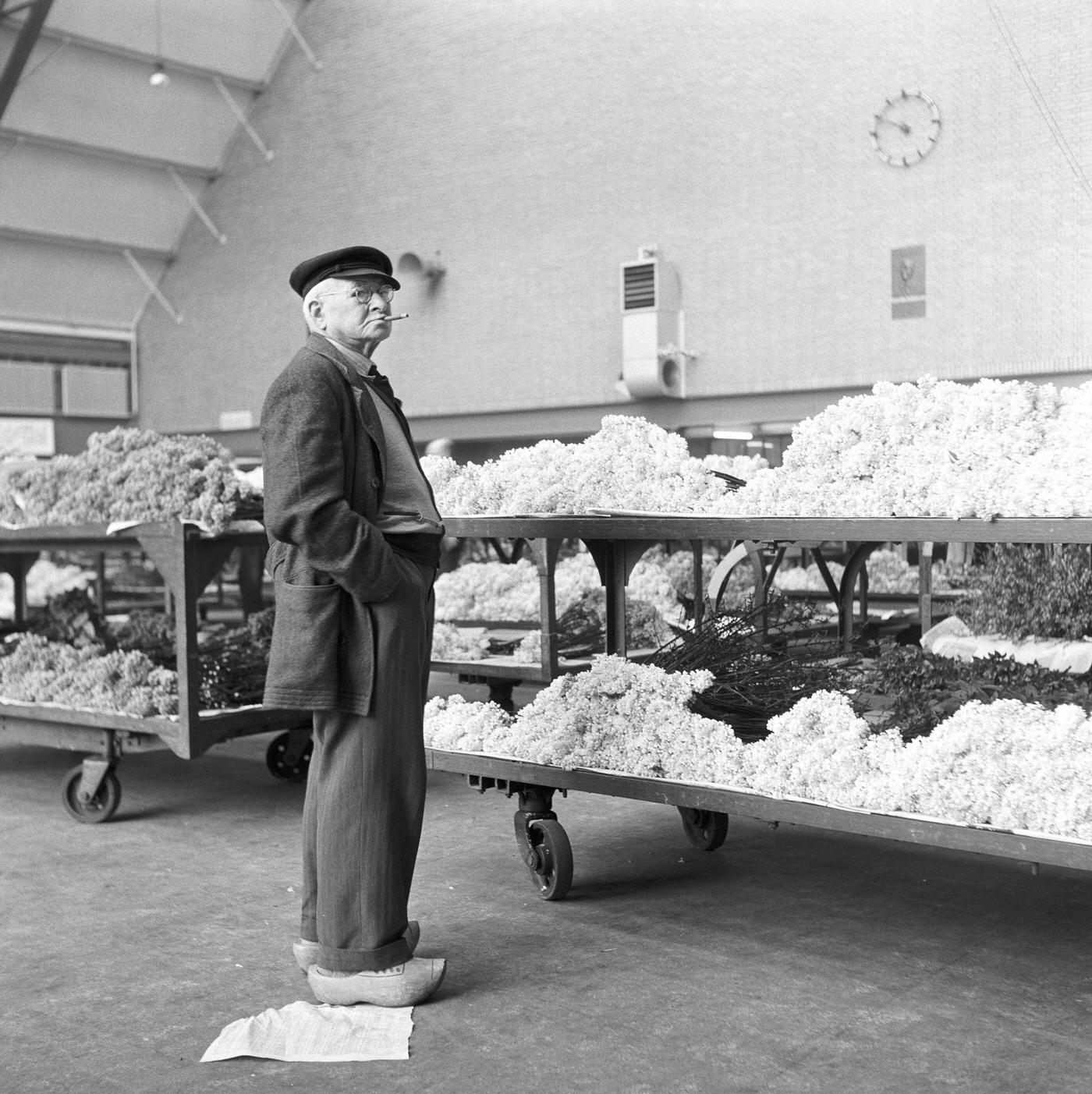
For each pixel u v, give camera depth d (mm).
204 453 4891
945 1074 2393
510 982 2926
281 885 3850
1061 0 12133
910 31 13070
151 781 5598
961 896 3568
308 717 5008
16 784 5574
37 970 3098
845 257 13719
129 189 19328
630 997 2822
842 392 13867
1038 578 4309
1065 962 3008
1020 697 3205
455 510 4203
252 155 19625
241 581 6918
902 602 8211
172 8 17203
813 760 3053
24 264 19125
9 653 5621
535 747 3564
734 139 14500
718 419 14938
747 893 3629
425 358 17812
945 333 13055
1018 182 12508
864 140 13477
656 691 3545
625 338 15195
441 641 6043
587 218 15906
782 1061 2461
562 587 6680
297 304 19406
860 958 3057
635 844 4223
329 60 18500
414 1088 2387
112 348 21094
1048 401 3002
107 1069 2508
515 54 16438
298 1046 2572
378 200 18172
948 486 2898
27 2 15211
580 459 3988
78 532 4867
